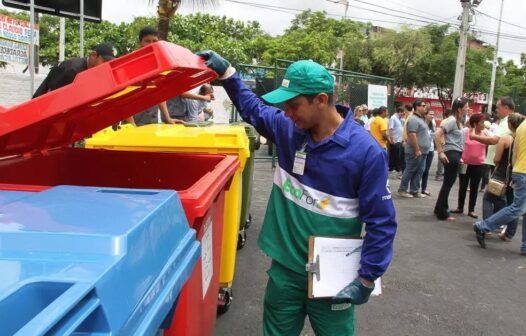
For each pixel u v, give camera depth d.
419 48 36.12
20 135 2.49
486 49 41.34
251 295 4.25
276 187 2.41
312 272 2.21
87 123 2.85
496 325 3.99
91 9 6.10
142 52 1.96
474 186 7.95
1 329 0.83
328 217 2.24
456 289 4.74
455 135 7.39
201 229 2.07
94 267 1.03
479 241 6.25
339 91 12.42
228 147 3.61
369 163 2.12
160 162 3.27
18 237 1.12
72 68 4.38
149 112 6.37
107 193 1.64
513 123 6.57
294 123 2.29
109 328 0.97
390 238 2.14
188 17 30.81
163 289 1.33
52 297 0.94
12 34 8.48
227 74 2.54
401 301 4.36
